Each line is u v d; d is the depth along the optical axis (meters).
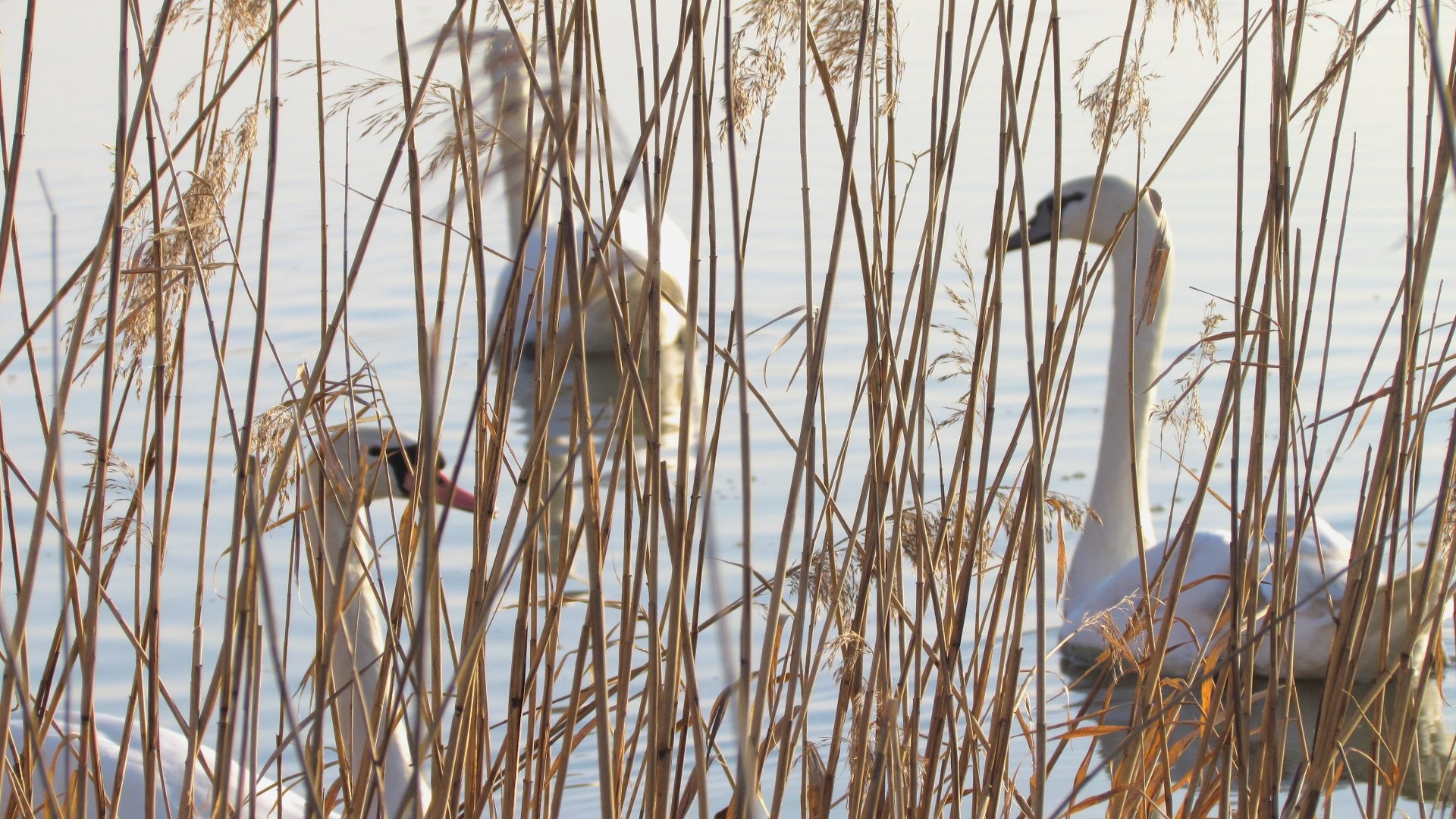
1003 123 3.47
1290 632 3.59
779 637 3.68
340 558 3.06
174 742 5.76
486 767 3.76
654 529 3.13
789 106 18.84
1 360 2.93
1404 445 3.54
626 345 3.10
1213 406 10.73
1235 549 3.59
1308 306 3.59
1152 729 4.16
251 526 2.62
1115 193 9.30
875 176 3.46
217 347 3.07
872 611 5.96
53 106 17.28
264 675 7.15
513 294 2.80
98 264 2.86
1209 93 3.61
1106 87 3.71
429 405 2.63
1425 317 11.41
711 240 3.14
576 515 9.28
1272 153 3.44
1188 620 7.93
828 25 3.38
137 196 3.28
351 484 3.76
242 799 3.11
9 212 2.97
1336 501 9.55
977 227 14.78
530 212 2.87
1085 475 10.15
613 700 4.92
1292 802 3.64
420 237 2.94
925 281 3.48
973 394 3.57
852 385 12.20
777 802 3.21
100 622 8.16
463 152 3.04
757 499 9.61
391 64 3.36
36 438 10.74
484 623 2.89
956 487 3.75
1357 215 15.17
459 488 9.09
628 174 2.91
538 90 2.75
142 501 3.62
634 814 4.48
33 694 4.13
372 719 3.56
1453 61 3.23
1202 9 3.56
